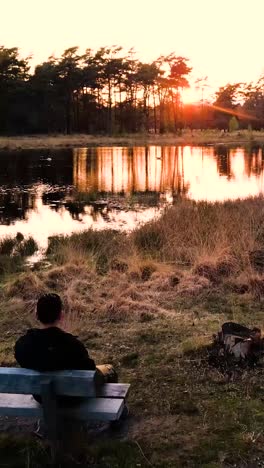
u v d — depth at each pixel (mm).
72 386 3473
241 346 5109
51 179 29594
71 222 16328
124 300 7145
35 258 11266
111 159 44469
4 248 12297
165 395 4625
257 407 4336
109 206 19516
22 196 22859
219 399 4504
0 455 3846
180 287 7859
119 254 10180
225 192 22609
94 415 3605
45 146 63219
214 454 3746
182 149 58750
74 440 3893
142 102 108125
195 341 5668
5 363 5445
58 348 3609
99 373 3697
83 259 9898
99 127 98875
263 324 6316
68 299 7219
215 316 6699
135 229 12812
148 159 44219
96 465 3680
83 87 95938
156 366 5234
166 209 15797
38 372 3535
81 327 6406
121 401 3729
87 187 25797
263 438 3902
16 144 62406
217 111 124688
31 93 86250
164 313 6855
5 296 7941
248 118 119562
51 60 92750
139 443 3912
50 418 3518
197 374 4984
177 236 10922
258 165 36281
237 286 7777
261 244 9602
